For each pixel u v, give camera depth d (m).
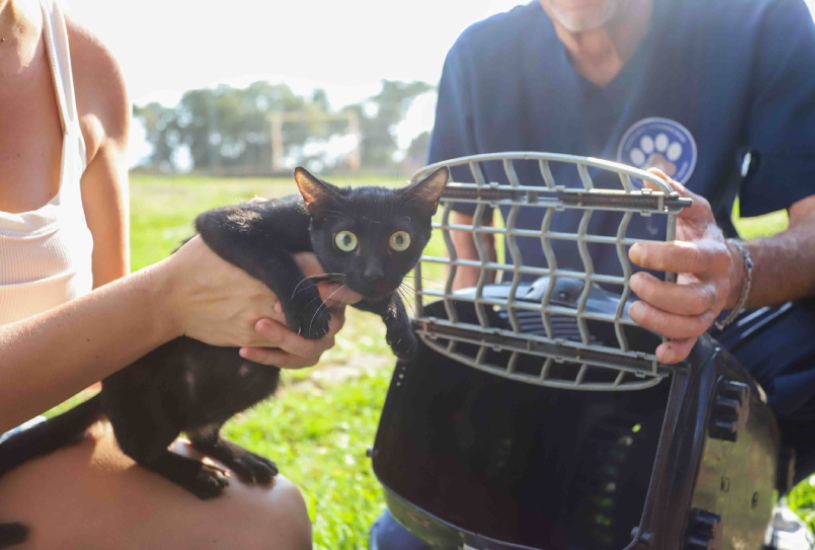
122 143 0.56
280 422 0.88
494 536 0.48
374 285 0.47
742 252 0.45
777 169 0.57
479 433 0.50
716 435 0.39
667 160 0.61
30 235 0.43
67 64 0.48
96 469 0.44
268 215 0.48
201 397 0.48
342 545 0.58
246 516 0.44
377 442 0.45
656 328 0.36
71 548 0.38
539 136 0.67
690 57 0.60
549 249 0.40
